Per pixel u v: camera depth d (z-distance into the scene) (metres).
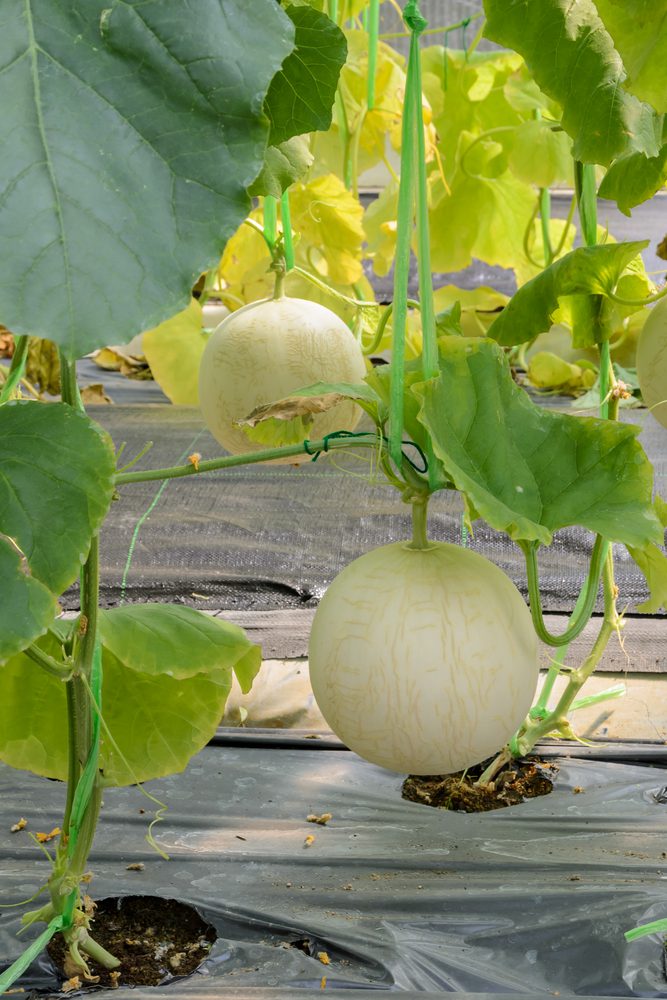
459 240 3.50
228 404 1.36
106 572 2.52
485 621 0.89
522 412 0.92
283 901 1.36
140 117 0.57
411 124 0.84
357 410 1.39
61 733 1.22
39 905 1.34
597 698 2.00
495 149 3.37
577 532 2.61
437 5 8.02
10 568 0.77
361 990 1.15
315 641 0.93
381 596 0.89
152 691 1.21
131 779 1.23
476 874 1.43
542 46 1.12
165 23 0.58
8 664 1.16
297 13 0.84
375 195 8.45
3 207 0.55
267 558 2.57
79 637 1.03
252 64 0.58
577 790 1.69
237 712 2.02
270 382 1.33
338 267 2.38
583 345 1.46
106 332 0.55
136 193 0.56
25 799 1.65
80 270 0.55
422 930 1.31
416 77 0.84
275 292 1.40
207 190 0.57
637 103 1.13
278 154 1.18
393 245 3.14
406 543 0.95
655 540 0.86
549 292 1.25
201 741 1.24
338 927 1.30
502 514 0.80
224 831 1.55
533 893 1.36
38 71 0.57
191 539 2.64
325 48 0.86
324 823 1.58
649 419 3.53
